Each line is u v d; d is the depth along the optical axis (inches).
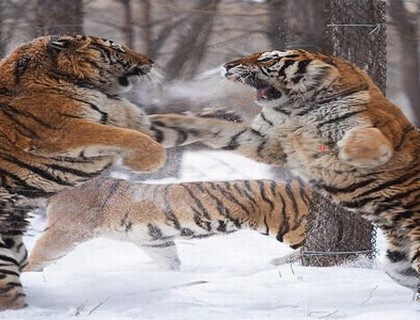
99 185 610.5
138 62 462.9
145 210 614.5
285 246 694.5
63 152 423.5
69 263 615.5
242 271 587.5
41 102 427.5
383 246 655.8
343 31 544.4
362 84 442.3
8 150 424.5
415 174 430.6
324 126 437.1
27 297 449.7
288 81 444.8
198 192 624.1
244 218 627.5
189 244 701.3
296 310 413.7
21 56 438.0
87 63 442.6
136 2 1094.4
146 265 620.1
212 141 457.4
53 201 595.5
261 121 451.2
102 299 444.5
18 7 1011.9
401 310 404.5
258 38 1122.7
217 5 1120.8
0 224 438.6
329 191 445.1
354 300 440.1
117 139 422.6
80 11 824.3
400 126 432.1
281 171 730.2
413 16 1162.0
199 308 414.3
